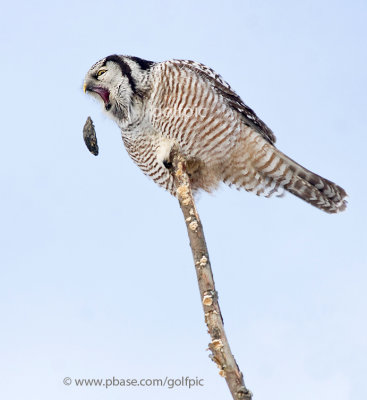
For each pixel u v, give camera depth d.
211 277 8.70
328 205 13.20
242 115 12.71
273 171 12.91
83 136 11.71
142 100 12.52
